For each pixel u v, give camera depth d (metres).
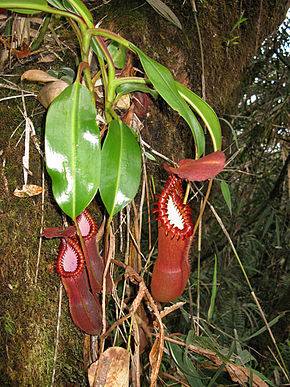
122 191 1.07
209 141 1.88
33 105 1.27
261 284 3.47
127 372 1.14
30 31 1.46
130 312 1.22
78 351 1.29
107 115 1.23
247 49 1.95
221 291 3.14
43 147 1.25
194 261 2.97
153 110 1.57
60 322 1.26
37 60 1.39
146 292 1.25
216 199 3.54
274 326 2.80
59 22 1.53
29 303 1.19
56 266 1.17
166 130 1.62
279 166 3.51
